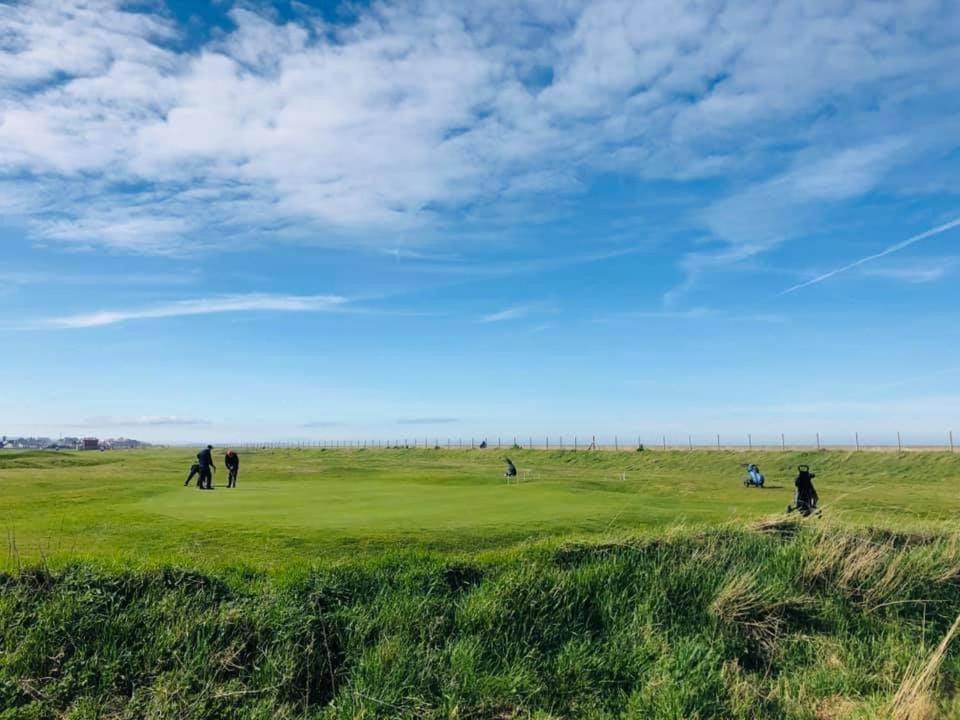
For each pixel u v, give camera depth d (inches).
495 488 999.6
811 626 405.7
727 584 416.5
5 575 340.2
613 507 698.8
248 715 292.7
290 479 1352.1
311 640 331.9
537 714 313.1
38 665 302.4
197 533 503.5
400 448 4084.6
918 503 1003.3
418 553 426.9
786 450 2534.5
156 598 340.8
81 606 326.6
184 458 2662.4
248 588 358.3
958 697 336.5
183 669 306.8
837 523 517.7
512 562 418.0
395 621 352.2
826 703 337.7
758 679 357.1
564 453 2989.7
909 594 433.4
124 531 513.7
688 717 312.2
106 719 283.1
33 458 2246.6
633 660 357.1
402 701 312.2
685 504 780.0
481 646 350.6
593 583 404.5
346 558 419.8
